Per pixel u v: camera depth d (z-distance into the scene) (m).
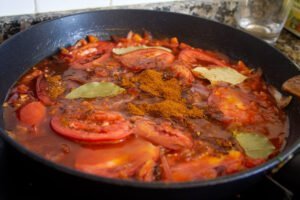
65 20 0.44
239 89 0.43
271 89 0.42
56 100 0.38
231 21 0.56
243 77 0.44
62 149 0.33
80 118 0.36
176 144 0.34
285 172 0.31
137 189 0.26
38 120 0.36
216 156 0.34
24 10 0.46
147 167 0.31
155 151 0.33
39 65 0.43
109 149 0.33
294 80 0.39
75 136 0.34
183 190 0.26
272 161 0.29
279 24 0.53
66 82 0.41
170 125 0.36
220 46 0.48
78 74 0.42
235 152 0.34
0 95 0.37
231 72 0.44
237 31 0.46
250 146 0.35
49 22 0.43
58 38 0.44
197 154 0.34
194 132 0.36
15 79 0.40
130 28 0.49
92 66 0.44
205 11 0.55
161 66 0.45
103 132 0.34
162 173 0.31
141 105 0.38
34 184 0.32
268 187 0.31
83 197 0.29
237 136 0.36
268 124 0.38
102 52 0.46
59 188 0.29
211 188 0.27
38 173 0.29
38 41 0.43
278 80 0.42
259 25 0.54
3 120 0.36
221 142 0.35
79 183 0.27
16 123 0.36
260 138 0.36
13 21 0.45
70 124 0.35
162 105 0.38
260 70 0.44
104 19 0.47
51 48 0.44
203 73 0.44
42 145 0.33
